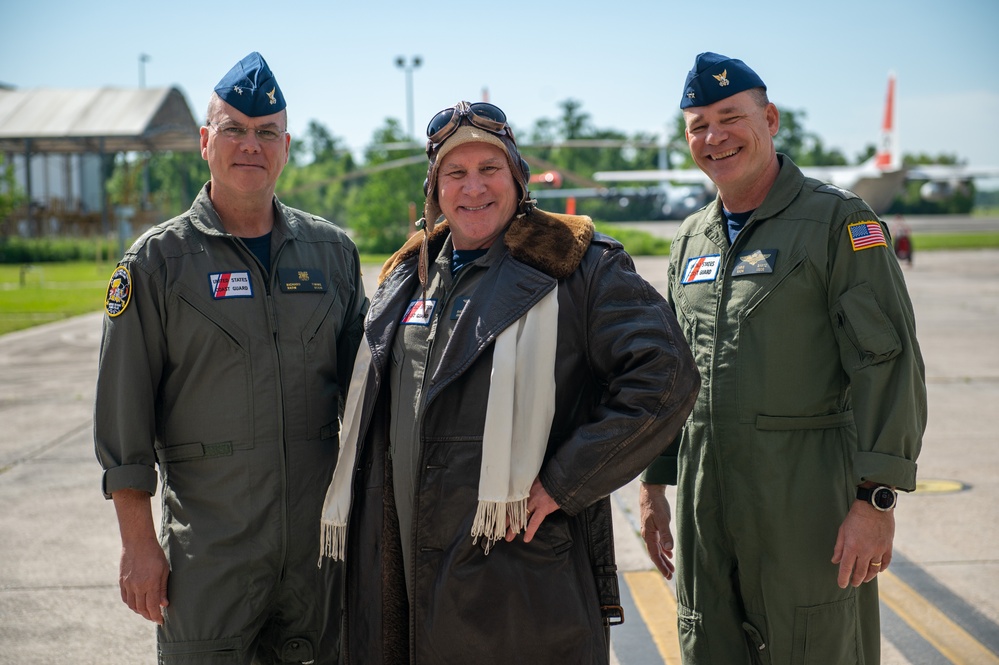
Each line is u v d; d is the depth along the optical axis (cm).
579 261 196
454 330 194
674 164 7406
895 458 200
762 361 217
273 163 228
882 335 203
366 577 206
